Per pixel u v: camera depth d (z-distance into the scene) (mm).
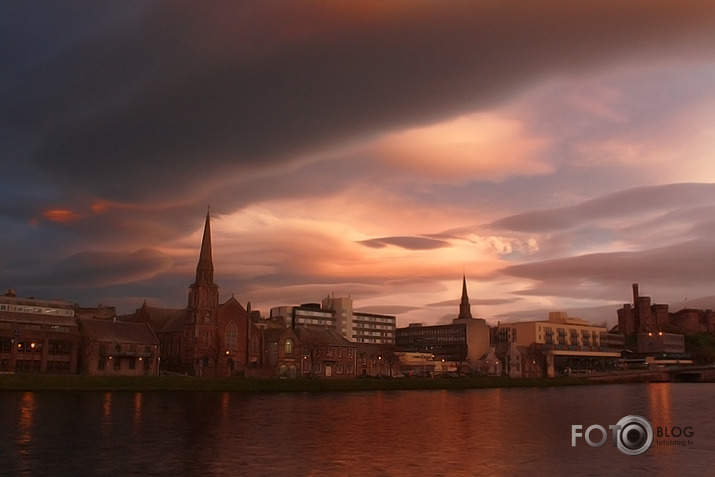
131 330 160125
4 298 146875
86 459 44250
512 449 50656
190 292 178875
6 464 42188
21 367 137875
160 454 46531
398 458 45969
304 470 41250
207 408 86000
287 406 92875
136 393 115625
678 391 158375
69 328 151125
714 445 53125
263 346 188625
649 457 47000
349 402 105000
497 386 187000
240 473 40156
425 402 107250
